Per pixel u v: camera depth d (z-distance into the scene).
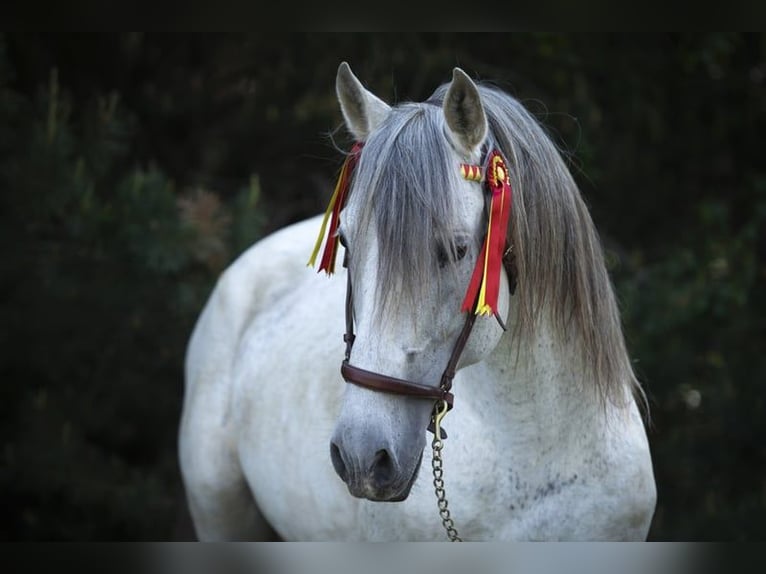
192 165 9.38
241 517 5.13
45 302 7.77
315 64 8.81
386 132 3.12
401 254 2.89
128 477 8.20
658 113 8.81
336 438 2.90
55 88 7.51
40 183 7.27
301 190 9.41
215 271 7.54
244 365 4.89
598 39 8.53
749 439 7.54
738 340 7.96
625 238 9.34
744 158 9.20
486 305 2.95
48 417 7.92
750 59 8.77
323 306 4.54
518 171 3.26
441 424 3.59
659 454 7.94
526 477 3.54
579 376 3.48
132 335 7.94
